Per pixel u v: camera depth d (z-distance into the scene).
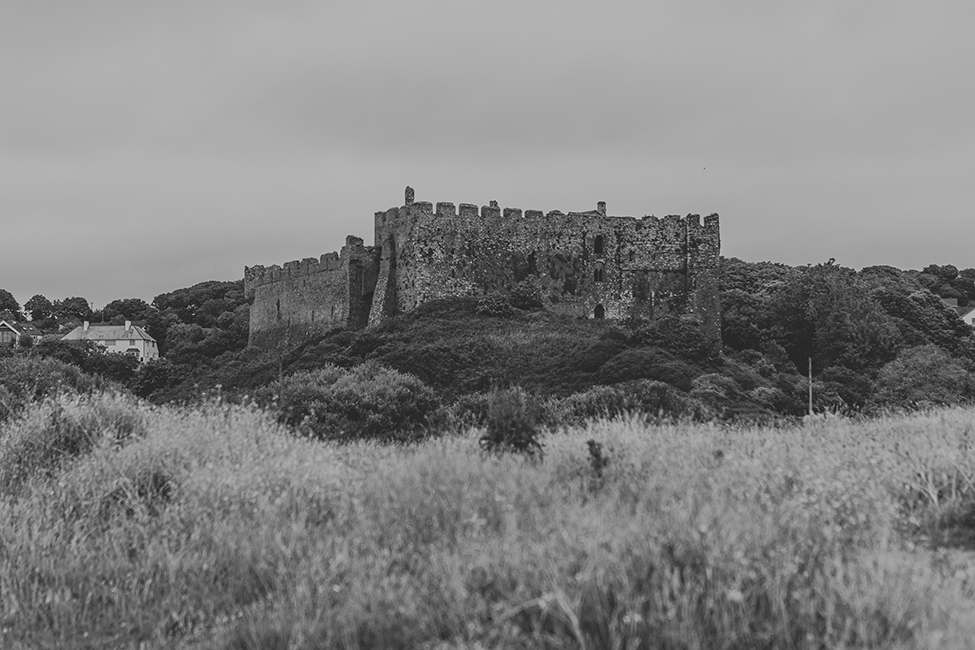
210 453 15.05
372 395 30.20
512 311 73.44
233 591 10.62
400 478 12.58
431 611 8.97
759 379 61.34
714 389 52.25
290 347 82.75
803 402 54.31
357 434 25.48
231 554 11.16
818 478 11.56
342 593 9.76
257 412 19.45
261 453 14.91
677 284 81.12
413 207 75.19
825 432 17.94
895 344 75.06
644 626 8.25
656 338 63.84
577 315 78.88
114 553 11.75
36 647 9.84
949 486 12.81
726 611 8.37
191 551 11.39
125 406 19.06
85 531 12.27
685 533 9.61
